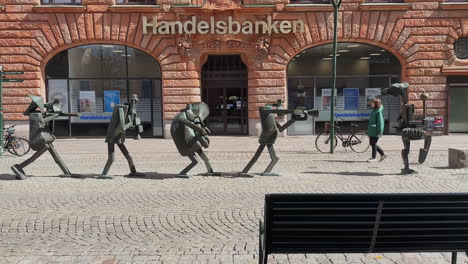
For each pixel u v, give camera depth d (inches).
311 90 818.2
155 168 468.8
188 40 772.6
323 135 598.9
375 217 149.0
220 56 834.2
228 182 384.8
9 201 321.4
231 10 765.9
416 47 780.6
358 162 495.2
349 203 147.1
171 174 427.2
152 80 808.3
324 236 150.8
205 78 837.2
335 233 150.5
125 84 807.7
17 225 259.4
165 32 765.3
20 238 235.8
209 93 840.9
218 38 774.5
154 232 244.1
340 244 152.2
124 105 410.0
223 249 213.6
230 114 842.8
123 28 771.4
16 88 764.0
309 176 409.4
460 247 154.6
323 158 530.6
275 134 407.5
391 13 778.2
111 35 772.6
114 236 237.6
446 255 201.2
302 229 150.0
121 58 800.9
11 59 759.1
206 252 209.3
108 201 319.0
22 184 385.4
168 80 781.3
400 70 812.0
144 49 783.1
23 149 587.5
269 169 414.9
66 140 775.7
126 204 309.7
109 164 413.1
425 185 362.6
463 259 195.8
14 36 757.3
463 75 789.9
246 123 840.3
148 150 628.7
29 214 283.9
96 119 809.5
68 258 202.4
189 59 778.2
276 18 775.1
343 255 202.4
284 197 146.4
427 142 456.8
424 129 434.9
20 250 215.6
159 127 816.3
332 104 577.3
